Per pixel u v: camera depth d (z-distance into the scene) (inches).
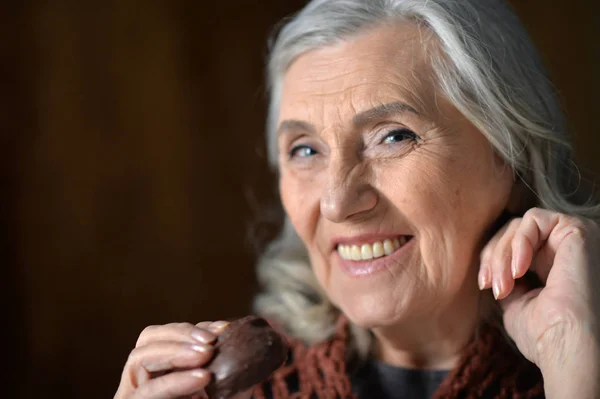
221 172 87.8
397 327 45.6
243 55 89.8
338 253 45.3
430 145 41.5
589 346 36.1
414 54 41.9
